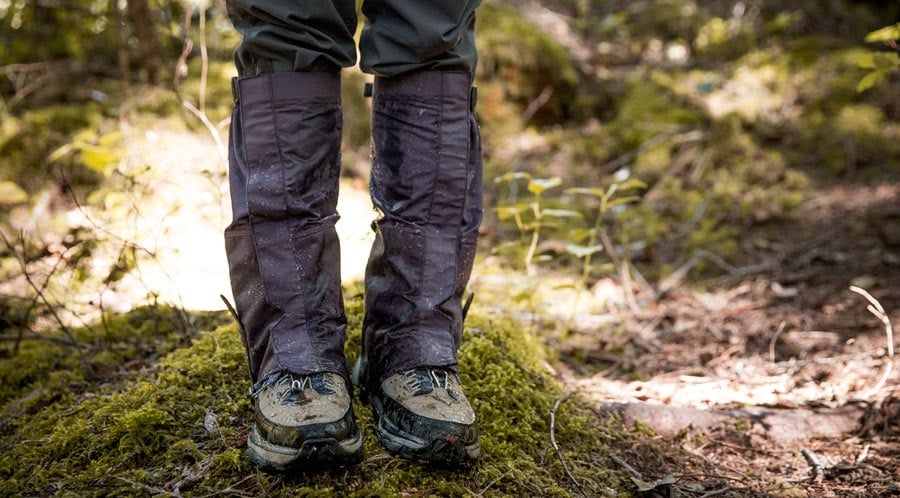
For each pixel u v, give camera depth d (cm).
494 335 182
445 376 129
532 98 396
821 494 149
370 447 134
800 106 381
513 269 276
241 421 141
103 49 354
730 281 276
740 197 327
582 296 262
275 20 117
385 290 131
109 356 186
